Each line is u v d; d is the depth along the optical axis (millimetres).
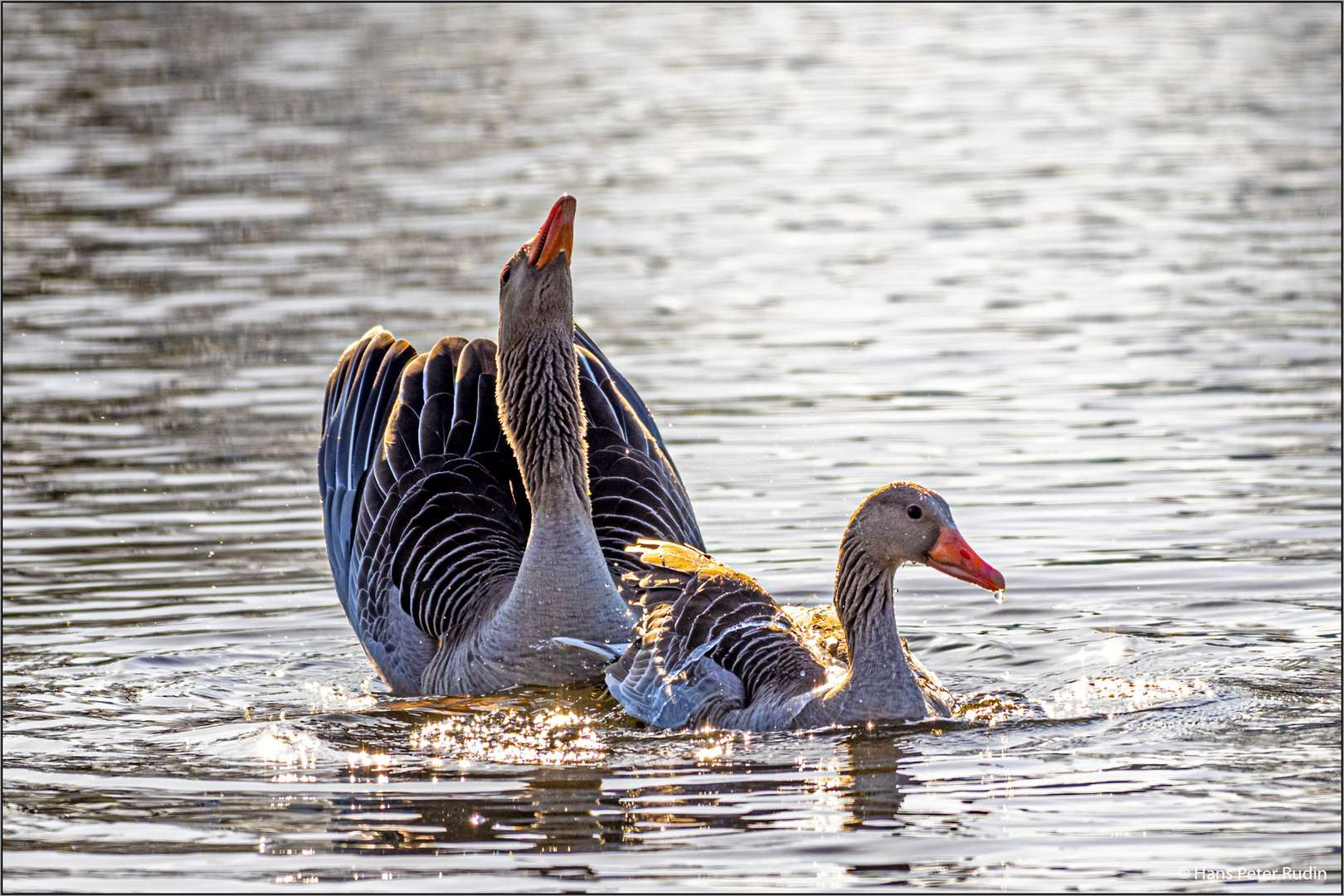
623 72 48438
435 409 14914
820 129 40438
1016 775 10828
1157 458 18312
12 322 24984
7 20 54656
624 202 33031
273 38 53281
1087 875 9242
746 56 51250
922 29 56406
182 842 9953
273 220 31500
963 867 9398
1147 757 11078
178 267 28156
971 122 40906
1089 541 15977
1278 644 13430
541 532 13164
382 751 11664
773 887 9180
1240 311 24453
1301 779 10562
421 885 9281
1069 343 23109
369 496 14617
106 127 39875
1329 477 17531
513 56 51031
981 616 14492
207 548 16500
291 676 13750
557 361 13188
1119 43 52500
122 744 11812
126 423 20406
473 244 29453
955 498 17250
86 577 15680
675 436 19547
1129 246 28859
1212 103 42312
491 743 11820
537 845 9828
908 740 11602
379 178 35125
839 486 17750
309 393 21469
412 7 61000
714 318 24953
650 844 9805
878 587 11930
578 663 13172
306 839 9961
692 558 13297
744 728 11961
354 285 26688
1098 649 13547
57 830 10148
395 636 13852
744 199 33281
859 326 24375
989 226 30703
